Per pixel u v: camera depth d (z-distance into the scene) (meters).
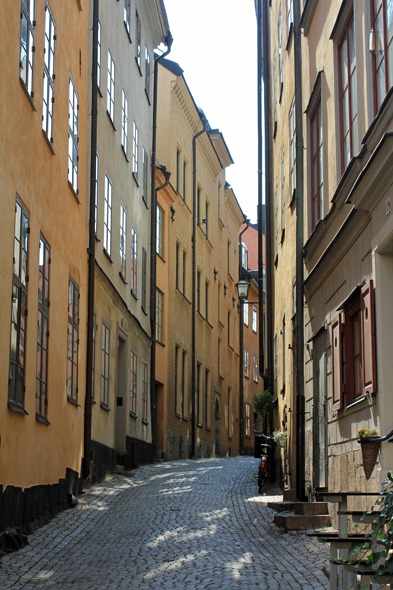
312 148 13.25
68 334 13.65
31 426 10.62
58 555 8.95
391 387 8.23
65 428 13.23
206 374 36.44
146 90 25.27
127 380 20.81
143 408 23.67
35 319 10.99
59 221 12.94
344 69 10.71
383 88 8.53
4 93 9.38
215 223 39.72
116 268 19.53
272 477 17.39
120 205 20.28
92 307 15.59
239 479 19.16
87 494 14.62
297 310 13.41
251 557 8.70
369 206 8.73
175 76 29.75
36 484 10.88
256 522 11.55
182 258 31.53
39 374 11.30
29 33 10.78
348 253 10.02
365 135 8.55
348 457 9.77
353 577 5.73
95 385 16.56
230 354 43.19
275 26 19.69
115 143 19.62
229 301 43.62
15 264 9.84
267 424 19.75
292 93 15.55
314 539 9.60
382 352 8.30
